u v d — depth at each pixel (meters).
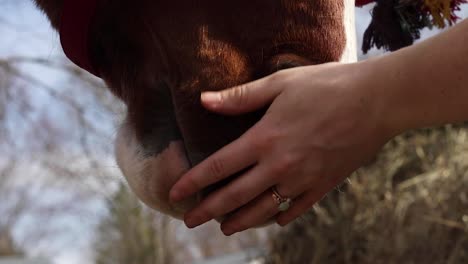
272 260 1.88
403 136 1.86
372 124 0.67
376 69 0.67
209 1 0.71
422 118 0.66
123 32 0.77
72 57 0.82
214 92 0.68
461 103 0.65
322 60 0.70
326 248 1.78
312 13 0.70
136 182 0.73
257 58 0.70
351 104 0.66
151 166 0.72
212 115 0.69
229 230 0.71
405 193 1.76
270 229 1.89
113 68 0.81
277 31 0.70
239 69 0.69
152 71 0.74
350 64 0.68
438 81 0.65
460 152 1.79
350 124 0.66
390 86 0.66
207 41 0.70
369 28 0.95
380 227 1.74
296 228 1.84
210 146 0.69
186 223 0.70
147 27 0.74
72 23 0.78
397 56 0.67
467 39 0.64
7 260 4.52
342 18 0.72
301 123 0.66
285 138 0.66
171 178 0.71
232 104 0.67
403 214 1.73
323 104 0.66
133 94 0.76
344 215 1.77
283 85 0.67
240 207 0.70
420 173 1.83
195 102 0.69
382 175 1.80
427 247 1.68
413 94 0.66
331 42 0.70
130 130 0.75
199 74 0.70
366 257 1.73
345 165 0.68
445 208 1.69
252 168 0.67
